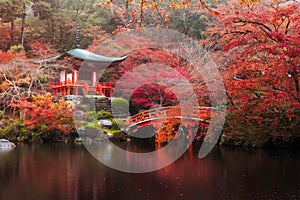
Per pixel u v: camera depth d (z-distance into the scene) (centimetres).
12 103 2200
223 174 1232
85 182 1123
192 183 1105
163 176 1217
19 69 2328
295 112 1426
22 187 1055
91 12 3634
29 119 2220
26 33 3259
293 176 1180
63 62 2462
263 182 1105
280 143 1827
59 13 3256
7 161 1498
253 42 1162
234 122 1659
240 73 1459
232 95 1360
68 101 2255
